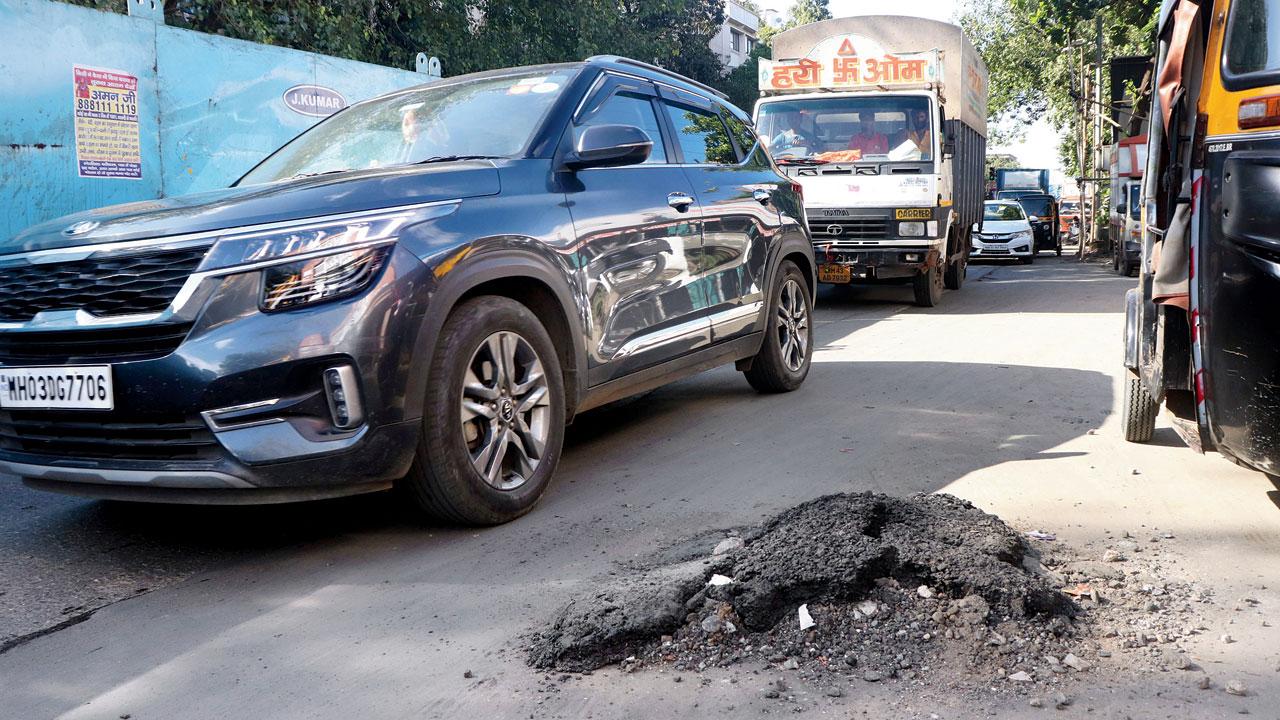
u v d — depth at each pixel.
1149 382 4.43
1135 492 4.18
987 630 2.75
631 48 23.28
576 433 5.57
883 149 12.08
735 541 3.47
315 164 4.67
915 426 5.51
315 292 3.37
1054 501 4.07
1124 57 22.97
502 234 3.92
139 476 3.41
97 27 8.87
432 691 2.59
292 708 2.53
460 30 18.19
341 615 3.10
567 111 4.65
